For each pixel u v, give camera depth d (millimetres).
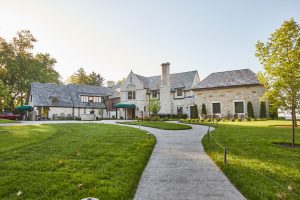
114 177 6043
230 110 35531
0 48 51156
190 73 45375
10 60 51281
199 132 17391
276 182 5695
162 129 19812
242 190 5211
